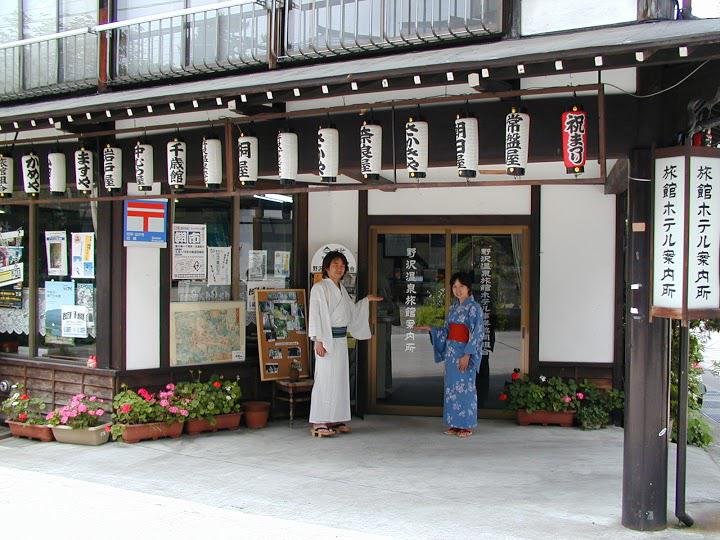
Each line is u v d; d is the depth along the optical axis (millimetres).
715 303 4734
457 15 6348
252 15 7402
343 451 7164
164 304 7941
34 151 7766
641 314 4988
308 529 5012
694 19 5242
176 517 5254
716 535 4930
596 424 8117
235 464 6688
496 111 5547
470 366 7750
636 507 5004
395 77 4887
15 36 8836
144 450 7168
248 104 5777
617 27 5434
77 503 5562
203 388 7867
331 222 8797
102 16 8086
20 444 7480
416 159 5430
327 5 6762
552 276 8508
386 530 5000
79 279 8156
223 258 8430
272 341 8359
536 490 5938
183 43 7758
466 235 8688
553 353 8523
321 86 5184
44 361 8297
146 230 7809
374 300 8211
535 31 5891
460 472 6461
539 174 7914
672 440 7918
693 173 4660
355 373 8617
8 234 8750
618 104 5066
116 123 7473
